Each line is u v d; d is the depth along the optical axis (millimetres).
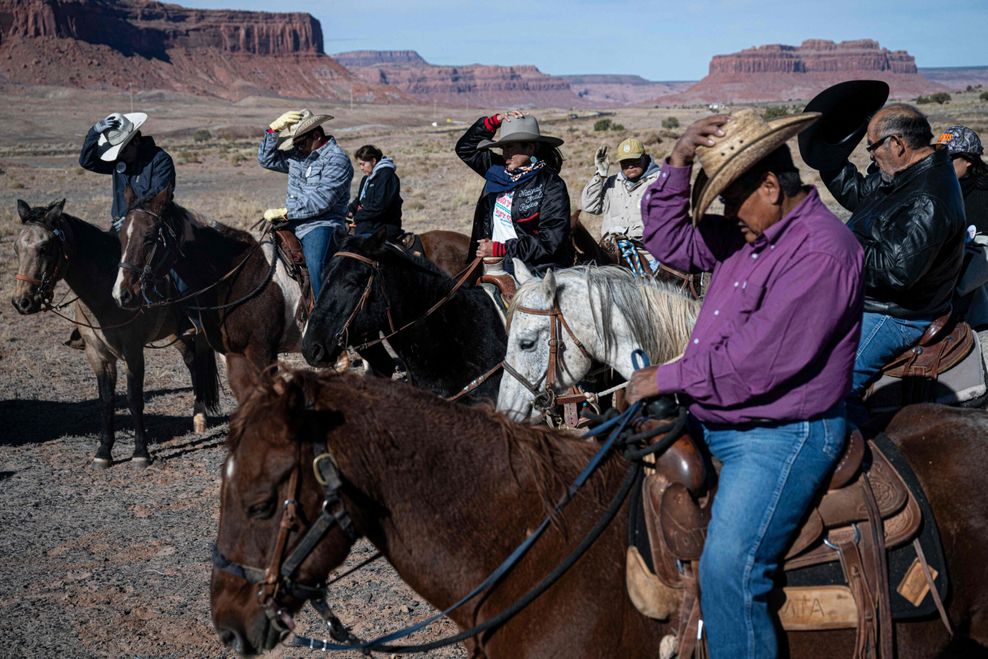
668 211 3156
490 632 3031
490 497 3037
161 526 7152
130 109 183125
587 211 8773
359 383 3049
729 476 2879
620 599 2959
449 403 3160
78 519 7293
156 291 8281
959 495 2988
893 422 3377
